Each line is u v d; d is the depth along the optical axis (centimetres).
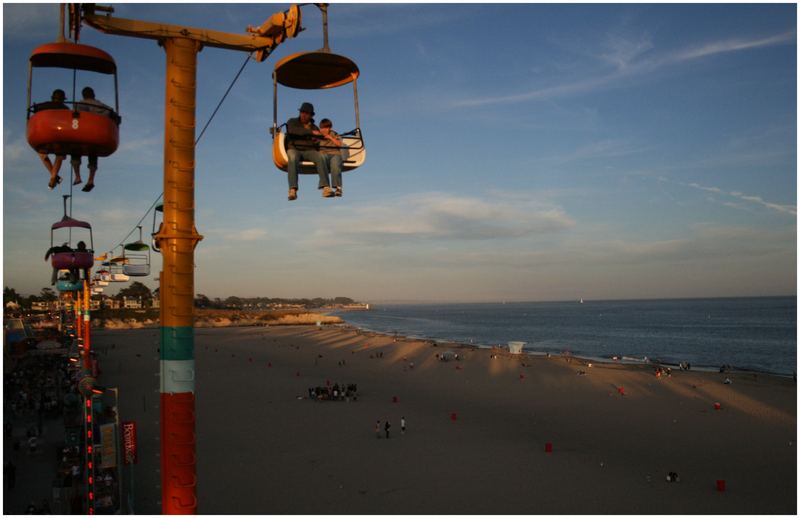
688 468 2606
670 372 5922
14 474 2055
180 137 625
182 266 622
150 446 2817
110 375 5650
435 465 2648
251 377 5828
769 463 2678
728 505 2134
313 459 2755
